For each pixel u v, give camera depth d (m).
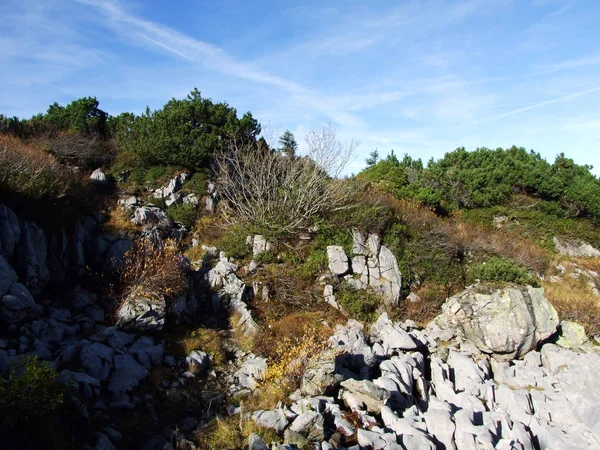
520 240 24.16
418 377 11.15
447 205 27.08
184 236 17.56
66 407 7.38
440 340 13.91
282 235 16.50
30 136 21.42
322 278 15.51
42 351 8.93
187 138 20.78
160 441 7.70
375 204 18.17
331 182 18.22
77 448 6.85
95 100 26.25
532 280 14.20
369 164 47.22
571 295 17.95
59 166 16.41
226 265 14.51
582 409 10.05
